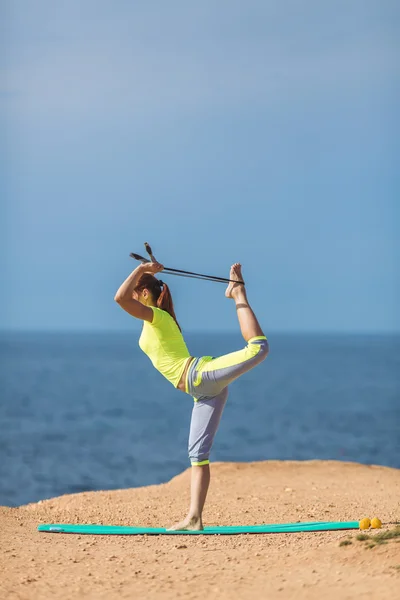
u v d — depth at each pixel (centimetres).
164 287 1249
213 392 1211
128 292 1183
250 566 963
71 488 3816
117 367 16412
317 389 10981
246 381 12688
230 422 7169
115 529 1226
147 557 1032
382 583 848
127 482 4016
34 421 7038
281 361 19500
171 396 9838
